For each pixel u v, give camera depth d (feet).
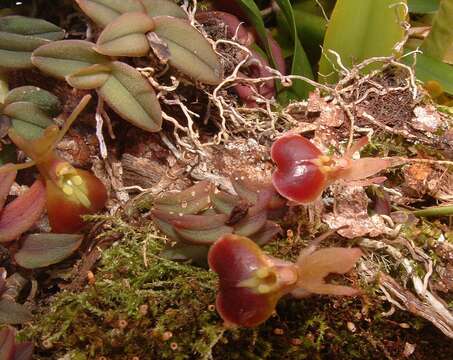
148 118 0.34
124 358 0.33
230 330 0.32
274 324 0.33
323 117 0.37
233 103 0.39
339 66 0.41
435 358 0.36
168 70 0.36
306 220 0.34
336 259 0.27
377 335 0.34
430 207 0.36
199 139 0.39
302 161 0.30
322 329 0.32
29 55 0.34
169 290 0.33
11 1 0.40
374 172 0.30
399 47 0.38
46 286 0.36
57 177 0.31
